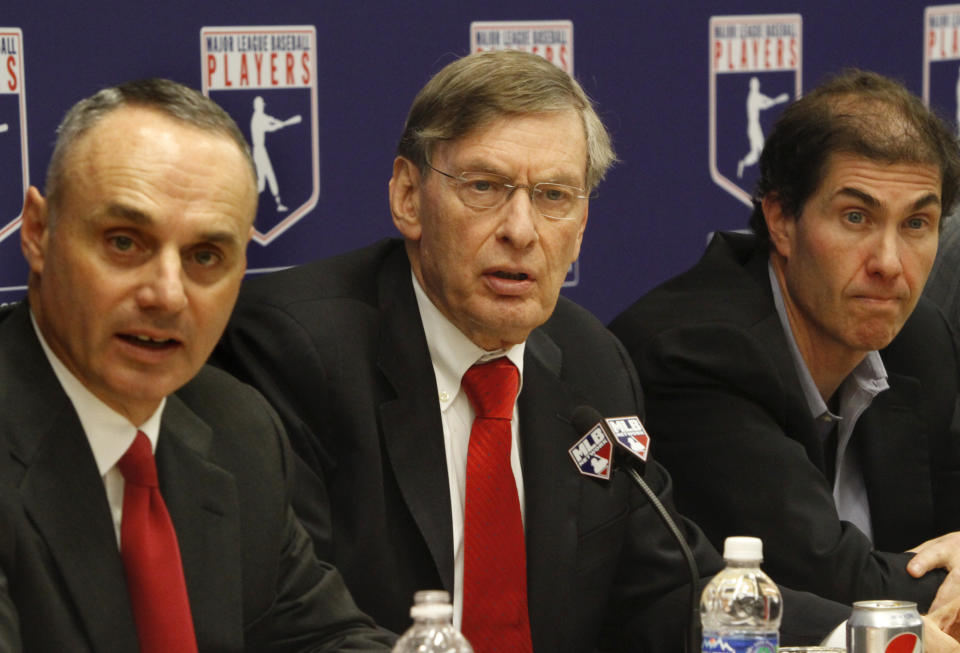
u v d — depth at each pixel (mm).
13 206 6922
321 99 7734
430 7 7996
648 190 8867
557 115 5684
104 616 4480
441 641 4355
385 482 5781
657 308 7242
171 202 4289
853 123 6703
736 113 9109
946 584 6613
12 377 4535
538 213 5699
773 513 6691
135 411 4613
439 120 5703
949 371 7676
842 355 7160
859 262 6766
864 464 7395
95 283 4305
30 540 4410
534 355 6234
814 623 6043
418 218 5938
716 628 4992
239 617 4863
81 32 7004
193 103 4461
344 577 5723
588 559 6090
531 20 8328
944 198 6926
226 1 7383
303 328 5840
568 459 6094
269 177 7609
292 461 5324
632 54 8711
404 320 5977
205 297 4422
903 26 9656
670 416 6988
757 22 9117
